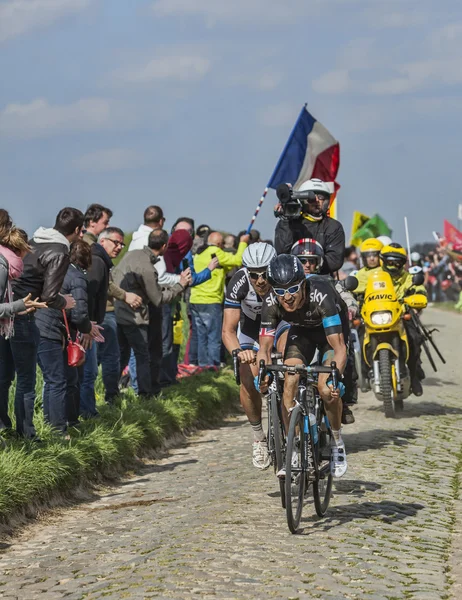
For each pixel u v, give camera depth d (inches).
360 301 859.4
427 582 360.8
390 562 387.2
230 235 1135.6
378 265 856.3
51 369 581.0
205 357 995.9
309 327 475.2
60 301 558.3
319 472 458.3
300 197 643.5
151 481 580.4
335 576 365.7
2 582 378.3
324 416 476.7
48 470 510.6
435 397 946.7
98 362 738.2
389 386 787.4
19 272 516.7
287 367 448.1
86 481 553.9
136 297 732.7
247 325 553.0
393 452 642.8
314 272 557.6
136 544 427.2
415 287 826.2
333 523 453.4
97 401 752.3
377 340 804.6
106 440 597.6
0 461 491.2
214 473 597.6
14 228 516.1
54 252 552.1
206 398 829.2
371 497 508.1
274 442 473.7
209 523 455.8
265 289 520.1
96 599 343.3
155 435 676.1
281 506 492.7
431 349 1459.2
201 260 973.2
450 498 510.9
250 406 538.6
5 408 561.6
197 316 987.3
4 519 459.2
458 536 434.3
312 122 894.4
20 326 540.4
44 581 376.5
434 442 685.9
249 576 364.5
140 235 821.9
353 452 644.1
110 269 715.4
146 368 759.1
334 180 905.5
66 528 468.4
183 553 399.2
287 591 345.7
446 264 2603.3
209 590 346.6
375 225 1860.2
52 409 582.9
